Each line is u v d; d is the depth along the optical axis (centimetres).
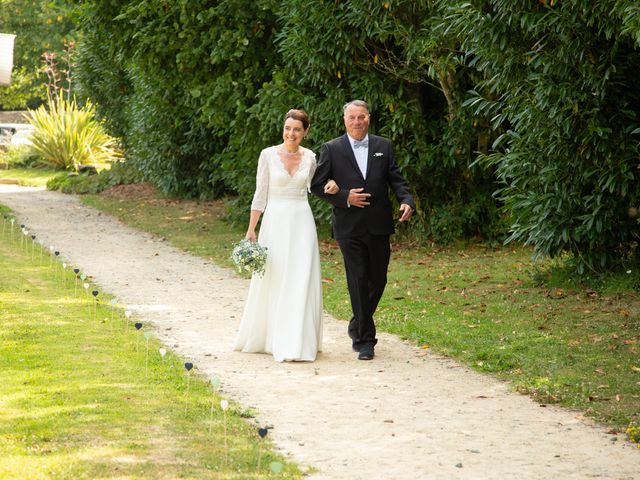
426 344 866
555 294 1087
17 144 3659
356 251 805
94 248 1557
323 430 599
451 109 1448
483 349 840
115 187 2650
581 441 581
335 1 1435
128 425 577
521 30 1070
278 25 1639
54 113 3434
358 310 812
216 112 1692
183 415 607
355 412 644
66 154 3322
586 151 1070
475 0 1077
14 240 1594
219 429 583
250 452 539
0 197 2472
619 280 1090
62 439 542
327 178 807
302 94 1537
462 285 1183
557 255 1155
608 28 935
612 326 913
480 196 1515
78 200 2436
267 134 1567
